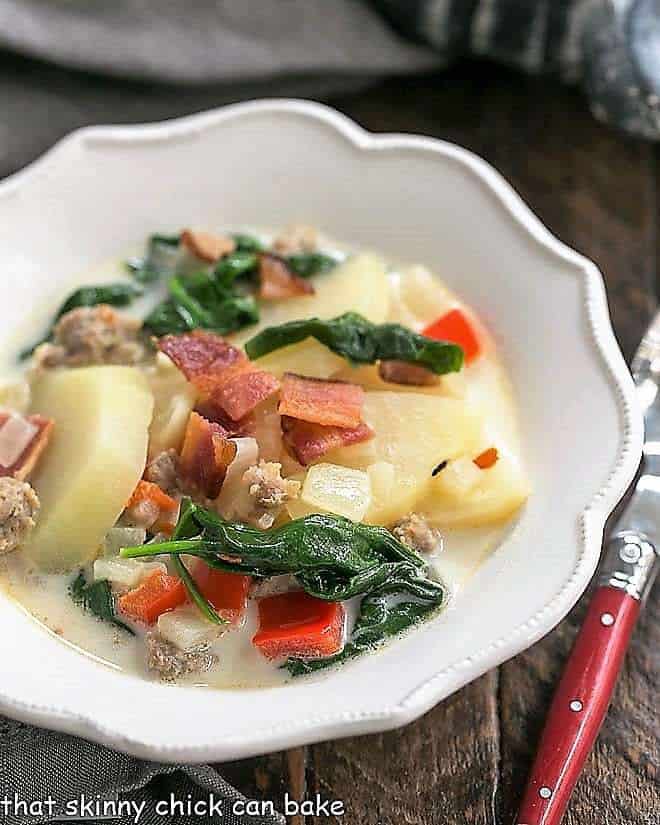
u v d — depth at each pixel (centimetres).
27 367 52
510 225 53
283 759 46
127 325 52
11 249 54
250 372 48
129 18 61
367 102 64
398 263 55
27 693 43
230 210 56
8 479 47
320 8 62
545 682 48
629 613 47
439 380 50
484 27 62
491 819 45
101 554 47
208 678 44
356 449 47
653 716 47
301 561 44
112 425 48
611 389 48
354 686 43
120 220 55
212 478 47
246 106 56
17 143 60
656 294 58
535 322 51
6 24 59
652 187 61
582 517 45
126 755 45
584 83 62
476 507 47
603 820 45
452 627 45
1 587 46
